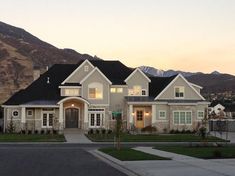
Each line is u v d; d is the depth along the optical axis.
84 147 39.84
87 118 62.19
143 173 19.58
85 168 22.17
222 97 156.62
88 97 63.97
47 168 22.00
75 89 64.19
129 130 62.81
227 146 36.34
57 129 61.41
